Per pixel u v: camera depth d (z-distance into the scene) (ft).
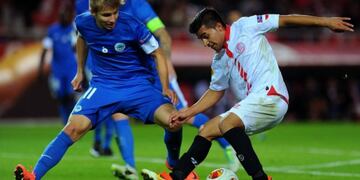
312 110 215.72
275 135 163.73
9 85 193.77
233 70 68.54
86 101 70.74
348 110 217.56
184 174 66.95
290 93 214.48
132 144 82.74
